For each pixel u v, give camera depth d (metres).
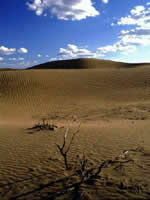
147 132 7.82
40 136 7.71
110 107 16.22
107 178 3.74
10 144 6.53
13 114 15.41
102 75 29.16
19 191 3.38
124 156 4.94
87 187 3.43
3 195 3.27
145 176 3.78
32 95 21.39
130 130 8.41
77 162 4.67
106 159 4.80
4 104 18.69
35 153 5.47
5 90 22.72
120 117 12.70
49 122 11.77
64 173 4.06
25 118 13.91
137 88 22.59
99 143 6.36
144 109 14.62
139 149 5.50
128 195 3.12
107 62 84.69
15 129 9.34
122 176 3.81
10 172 4.20
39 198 3.13
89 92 22.53
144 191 3.22
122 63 84.81
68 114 14.51
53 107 17.50
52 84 24.94
